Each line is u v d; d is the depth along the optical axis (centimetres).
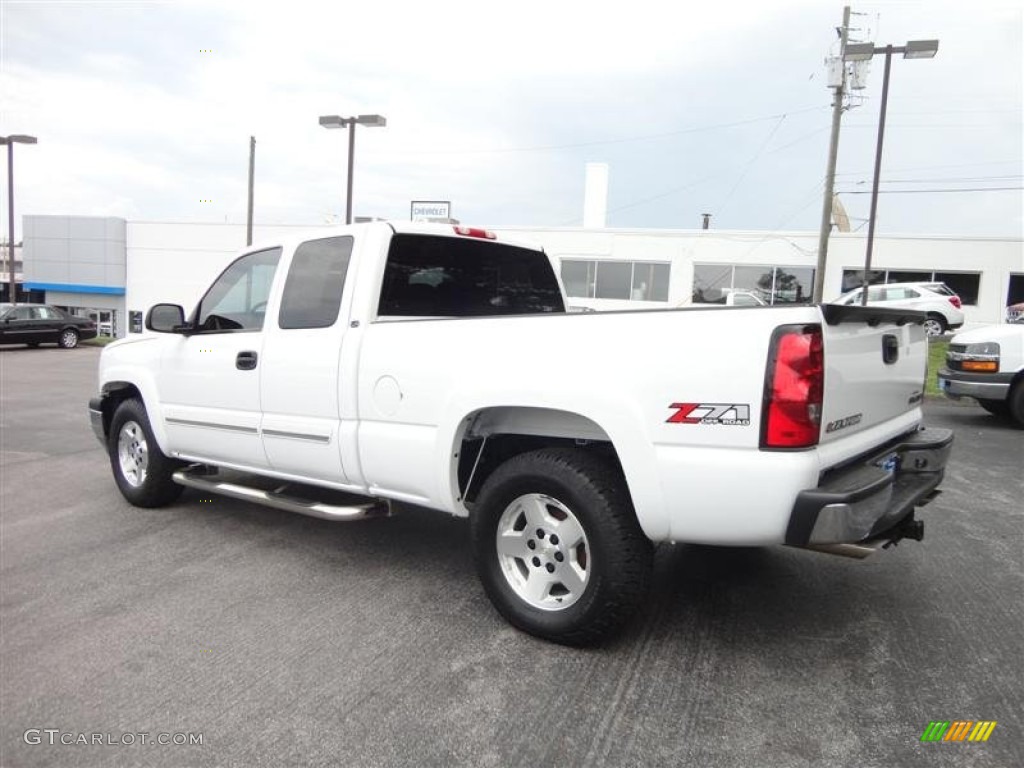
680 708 280
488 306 479
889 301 2211
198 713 279
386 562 440
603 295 2792
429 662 316
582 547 325
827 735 262
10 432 923
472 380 339
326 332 404
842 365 295
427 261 429
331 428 398
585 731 266
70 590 399
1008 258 2456
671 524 290
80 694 294
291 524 519
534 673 307
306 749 257
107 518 535
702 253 2692
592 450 332
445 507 359
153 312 483
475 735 264
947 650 325
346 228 417
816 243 2602
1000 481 645
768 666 311
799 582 406
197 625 354
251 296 466
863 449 313
